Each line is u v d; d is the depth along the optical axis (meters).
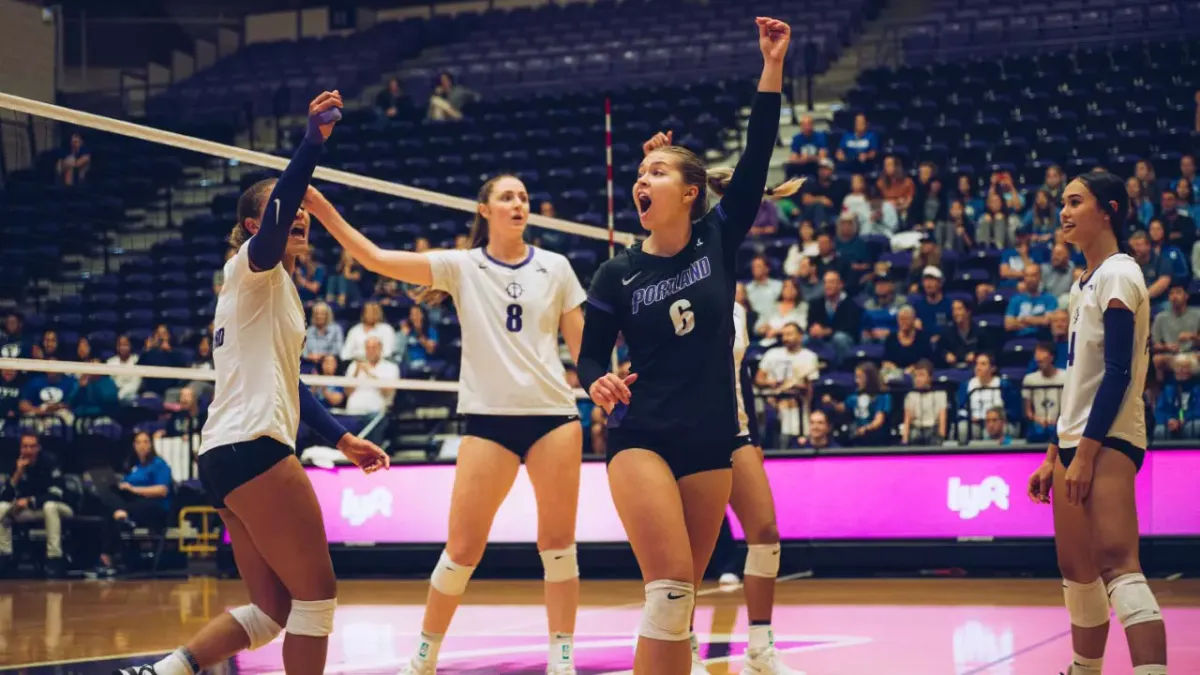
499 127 15.83
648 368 3.09
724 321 3.10
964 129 13.98
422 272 4.24
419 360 11.17
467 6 19.94
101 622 6.40
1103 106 13.96
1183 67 14.10
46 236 14.63
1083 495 3.33
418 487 8.48
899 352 9.90
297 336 3.35
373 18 20.05
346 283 12.45
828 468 8.07
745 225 3.22
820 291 11.04
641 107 15.48
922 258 11.08
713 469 3.08
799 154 13.92
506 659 4.94
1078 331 3.50
